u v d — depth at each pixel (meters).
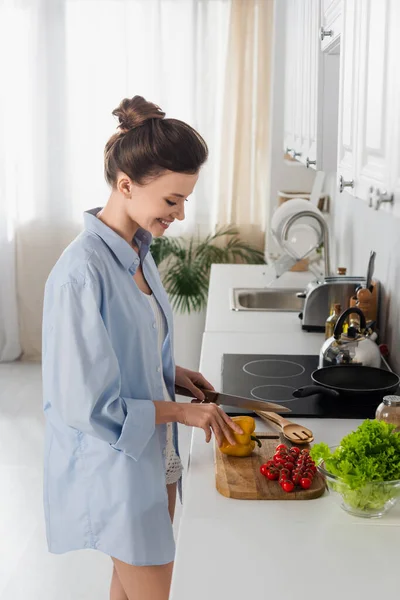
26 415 4.58
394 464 1.45
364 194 1.80
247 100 5.18
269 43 5.10
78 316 1.60
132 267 1.73
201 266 5.18
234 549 1.37
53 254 5.52
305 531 1.44
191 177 1.67
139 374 1.74
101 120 5.31
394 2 1.50
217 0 5.10
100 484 1.70
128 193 1.69
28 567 2.94
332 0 2.43
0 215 5.41
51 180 5.41
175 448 2.00
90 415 1.59
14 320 5.61
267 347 2.74
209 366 2.50
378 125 1.65
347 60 2.09
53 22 5.22
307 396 2.10
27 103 5.31
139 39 5.19
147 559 1.71
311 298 2.96
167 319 1.92
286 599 1.22
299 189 4.61
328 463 1.48
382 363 2.49
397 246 2.54
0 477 3.72
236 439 1.74
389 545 1.39
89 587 2.80
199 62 5.18
